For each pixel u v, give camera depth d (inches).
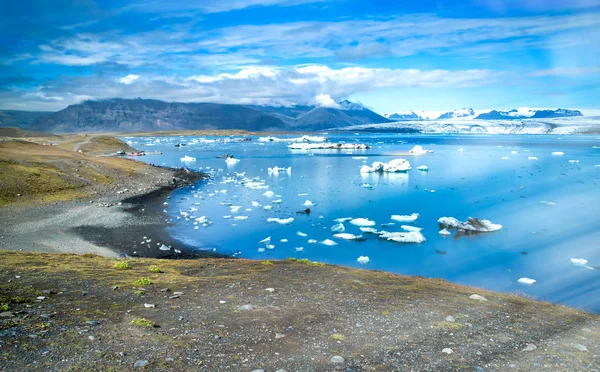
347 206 2511.1
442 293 793.6
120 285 730.2
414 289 818.2
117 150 7244.1
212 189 3211.1
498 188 3122.5
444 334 533.6
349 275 938.7
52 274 784.9
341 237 1784.0
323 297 712.4
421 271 1342.3
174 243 1656.0
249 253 1542.8
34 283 701.9
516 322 605.3
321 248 1625.2
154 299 658.8
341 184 3479.3
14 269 808.3
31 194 2384.4
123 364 394.6
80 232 1739.7
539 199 2647.6
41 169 2869.1
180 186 3341.5
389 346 483.8
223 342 475.8
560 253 1513.3
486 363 443.2
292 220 2098.9
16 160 2920.8
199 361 416.8
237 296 700.0
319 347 472.4
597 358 468.8
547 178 3609.7
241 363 417.4
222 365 410.0
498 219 2122.3
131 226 1907.0
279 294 722.8
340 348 472.1
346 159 6102.4
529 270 1333.7
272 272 953.5
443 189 3127.5
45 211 2090.3
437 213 2292.1
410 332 537.0
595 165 4640.8
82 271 840.9
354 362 432.1
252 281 833.5
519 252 1545.3
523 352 480.7
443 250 1584.6
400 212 2327.8
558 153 6309.1
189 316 574.9
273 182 3631.9
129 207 2378.2
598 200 2559.1
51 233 1684.3
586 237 1728.6
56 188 2593.5
